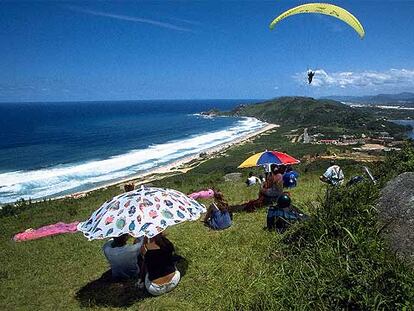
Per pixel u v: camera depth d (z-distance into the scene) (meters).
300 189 13.87
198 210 7.45
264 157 11.74
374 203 6.80
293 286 5.70
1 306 7.19
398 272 4.96
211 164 62.88
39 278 8.38
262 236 8.45
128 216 6.69
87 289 7.52
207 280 6.91
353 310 5.04
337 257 5.80
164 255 6.81
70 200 24.11
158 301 6.57
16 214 20.64
